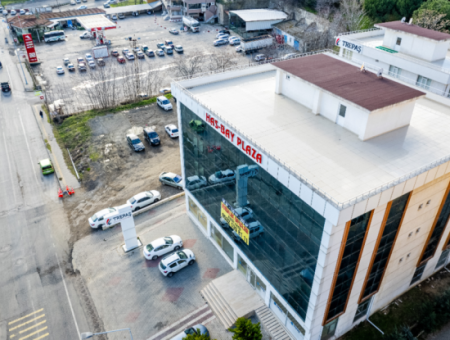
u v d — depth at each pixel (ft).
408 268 114.21
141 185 175.42
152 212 158.51
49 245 143.33
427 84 150.20
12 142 208.85
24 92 264.31
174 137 208.85
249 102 121.29
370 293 105.91
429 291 122.83
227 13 380.99
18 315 117.29
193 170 136.36
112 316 116.37
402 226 96.43
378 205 80.18
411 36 158.81
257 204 101.19
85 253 139.33
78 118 226.99
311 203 78.84
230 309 114.32
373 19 299.58
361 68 117.19
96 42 347.56
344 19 300.20
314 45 294.46
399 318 113.60
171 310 117.50
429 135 104.32
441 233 115.55
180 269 130.00
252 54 314.14
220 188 119.55
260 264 110.42
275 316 112.68
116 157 193.57
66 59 304.50
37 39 359.25
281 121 109.81
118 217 131.34
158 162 190.60
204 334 102.78
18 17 367.86
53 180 179.93
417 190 91.20
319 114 114.01
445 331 112.06
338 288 92.07
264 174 93.76
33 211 160.66
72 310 118.62
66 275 130.62
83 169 186.60
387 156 94.12
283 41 328.08
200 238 143.74
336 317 99.50
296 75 115.24
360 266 92.79
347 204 73.10
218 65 274.98
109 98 247.09
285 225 92.02
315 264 84.94
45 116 234.79
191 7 390.01
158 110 236.43
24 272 131.95
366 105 96.94
